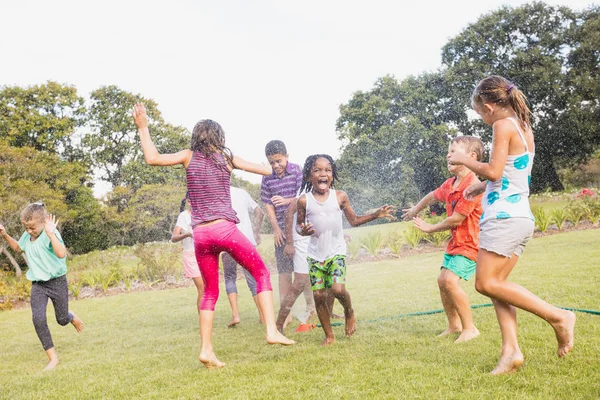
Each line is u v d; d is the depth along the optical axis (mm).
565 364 2598
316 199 3684
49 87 29969
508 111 2721
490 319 3902
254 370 3098
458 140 3566
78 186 27719
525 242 2670
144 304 7770
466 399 2268
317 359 3209
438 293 5668
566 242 8883
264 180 4945
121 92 33469
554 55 31641
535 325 3471
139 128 3180
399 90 31797
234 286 5016
